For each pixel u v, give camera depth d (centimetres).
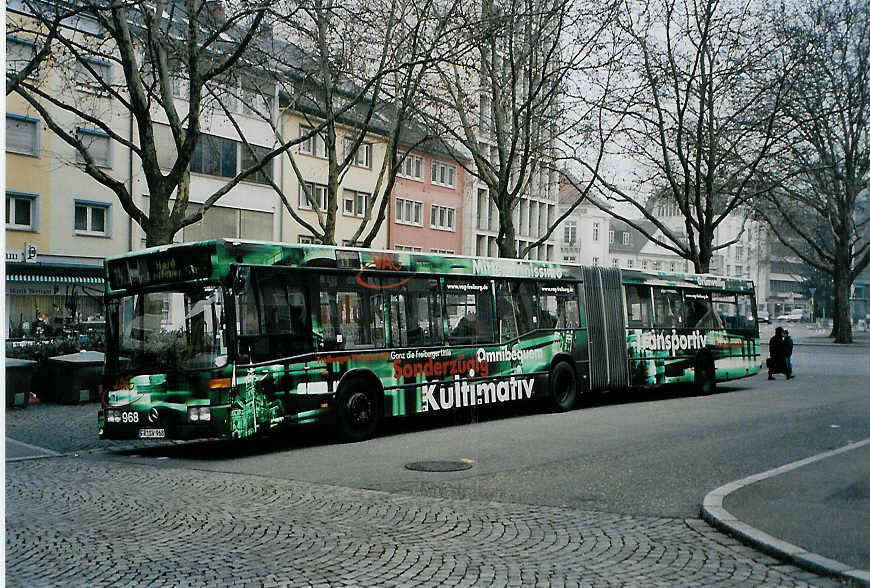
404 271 1504
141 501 904
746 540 696
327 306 1360
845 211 5197
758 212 3988
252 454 1273
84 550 692
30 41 2650
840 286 5438
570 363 1861
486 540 716
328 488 964
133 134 3712
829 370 3269
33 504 893
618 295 2030
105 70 3403
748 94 2964
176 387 1211
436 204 5953
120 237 3697
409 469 1093
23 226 3381
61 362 1967
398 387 1465
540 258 7469
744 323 2500
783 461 1120
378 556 666
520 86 2784
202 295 1216
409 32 2231
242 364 1213
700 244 3073
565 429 1507
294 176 4594
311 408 1317
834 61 3731
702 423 1576
